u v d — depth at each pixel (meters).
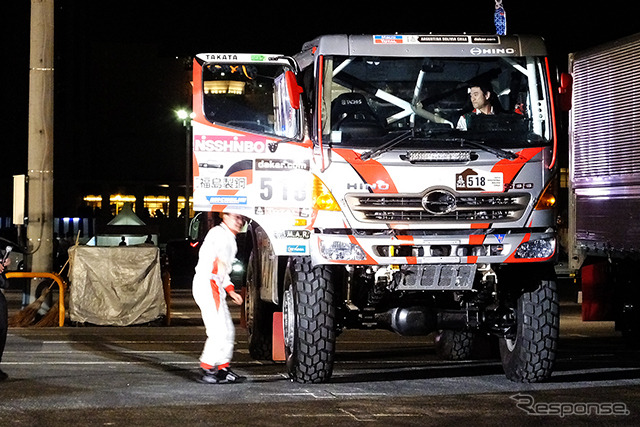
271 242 11.62
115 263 19.22
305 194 11.68
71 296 19.19
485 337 14.09
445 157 11.24
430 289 11.33
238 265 30.97
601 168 16.89
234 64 11.88
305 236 11.62
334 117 11.25
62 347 15.09
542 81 11.64
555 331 11.55
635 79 15.91
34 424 8.91
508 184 11.34
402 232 11.19
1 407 9.75
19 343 15.63
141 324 19.33
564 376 12.41
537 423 9.23
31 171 20.19
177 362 13.30
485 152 11.32
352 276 11.54
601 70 16.91
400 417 9.46
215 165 11.80
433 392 10.98
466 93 11.46
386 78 11.36
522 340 11.55
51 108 20.31
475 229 11.29
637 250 15.88
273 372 12.56
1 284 11.54
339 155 11.16
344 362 13.94
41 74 20.20
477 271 11.50
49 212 20.25
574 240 17.72
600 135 16.95
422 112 11.36
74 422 9.02
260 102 12.10
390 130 11.28
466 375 12.47
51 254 20.27
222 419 9.25
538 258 11.37
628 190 16.14
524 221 11.38
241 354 14.63
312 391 10.97
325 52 11.32
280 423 9.10
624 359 14.59
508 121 11.52
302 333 11.32
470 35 11.58
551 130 11.59
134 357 13.85
